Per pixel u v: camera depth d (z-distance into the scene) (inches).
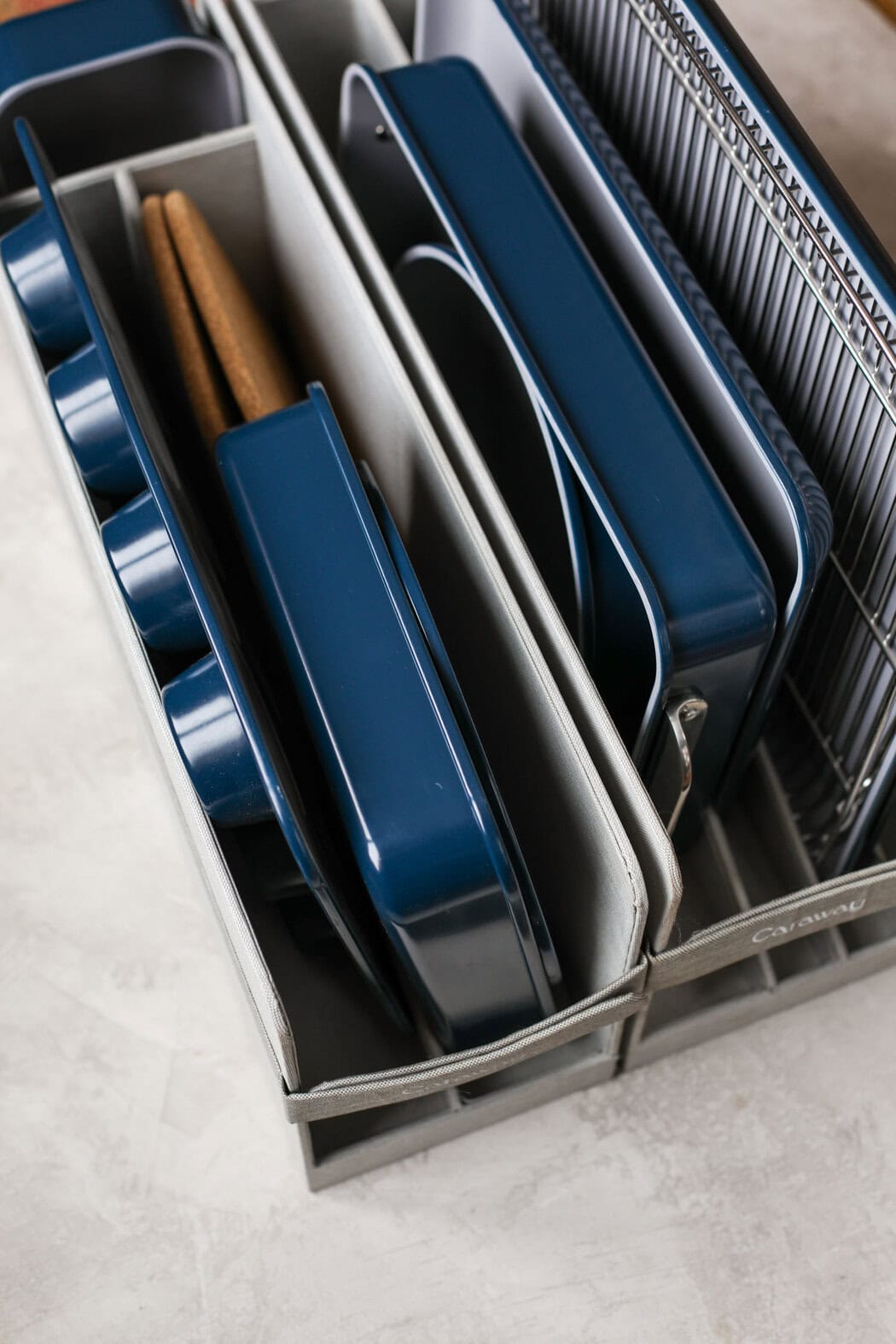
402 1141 45.9
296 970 42.8
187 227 48.1
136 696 50.2
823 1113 49.1
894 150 50.7
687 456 38.6
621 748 36.3
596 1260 46.5
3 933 52.5
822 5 55.0
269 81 52.4
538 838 43.3
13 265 46.3
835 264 35.9
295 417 38.6
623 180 42.9
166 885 53.4
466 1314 45.7
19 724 56.8
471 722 36.9
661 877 36.0
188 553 36.7
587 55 49.0
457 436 41.0
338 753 35.3
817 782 50.4
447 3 50.5
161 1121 49.0
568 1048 46.8
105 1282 46.2
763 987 48.0
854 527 41.4
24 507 62.1
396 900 35.2
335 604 36.7
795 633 40.4
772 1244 46.8
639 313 43.5
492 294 40.7
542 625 38.4
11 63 50.3
